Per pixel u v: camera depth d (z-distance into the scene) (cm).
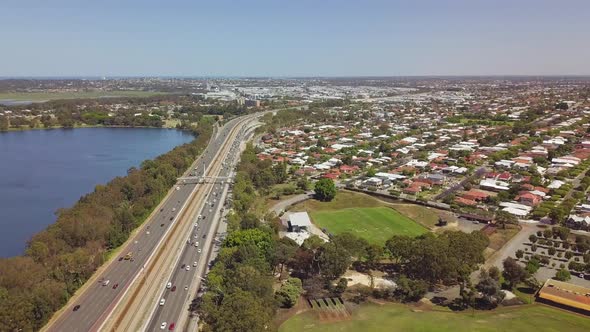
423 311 14988
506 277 16425
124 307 15138
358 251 17875
